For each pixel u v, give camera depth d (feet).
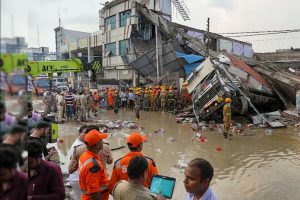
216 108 49.85
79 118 56.70
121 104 80.74
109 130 47.14
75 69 59.93
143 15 107.76
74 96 57.57
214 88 50.65
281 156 31.94
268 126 49.60
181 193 21.25
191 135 43.42
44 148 16.69
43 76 105.50
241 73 57.26
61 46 171.73
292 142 38.70
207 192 7.74
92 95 61.72
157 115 66.03
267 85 62.59
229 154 32.78
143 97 76.28
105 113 70.38
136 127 49.24
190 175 7.57
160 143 38.27
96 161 11.52
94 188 11.15
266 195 20.98
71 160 15.28
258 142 38.78
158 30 95.30
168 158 31.01
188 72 81.15
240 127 48.52
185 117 59.06
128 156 12.53
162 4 121.70
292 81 59.93
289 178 24.68
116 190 10.06
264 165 28.58
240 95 52.90
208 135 43.42
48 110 58.85
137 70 89.35
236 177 25.04
